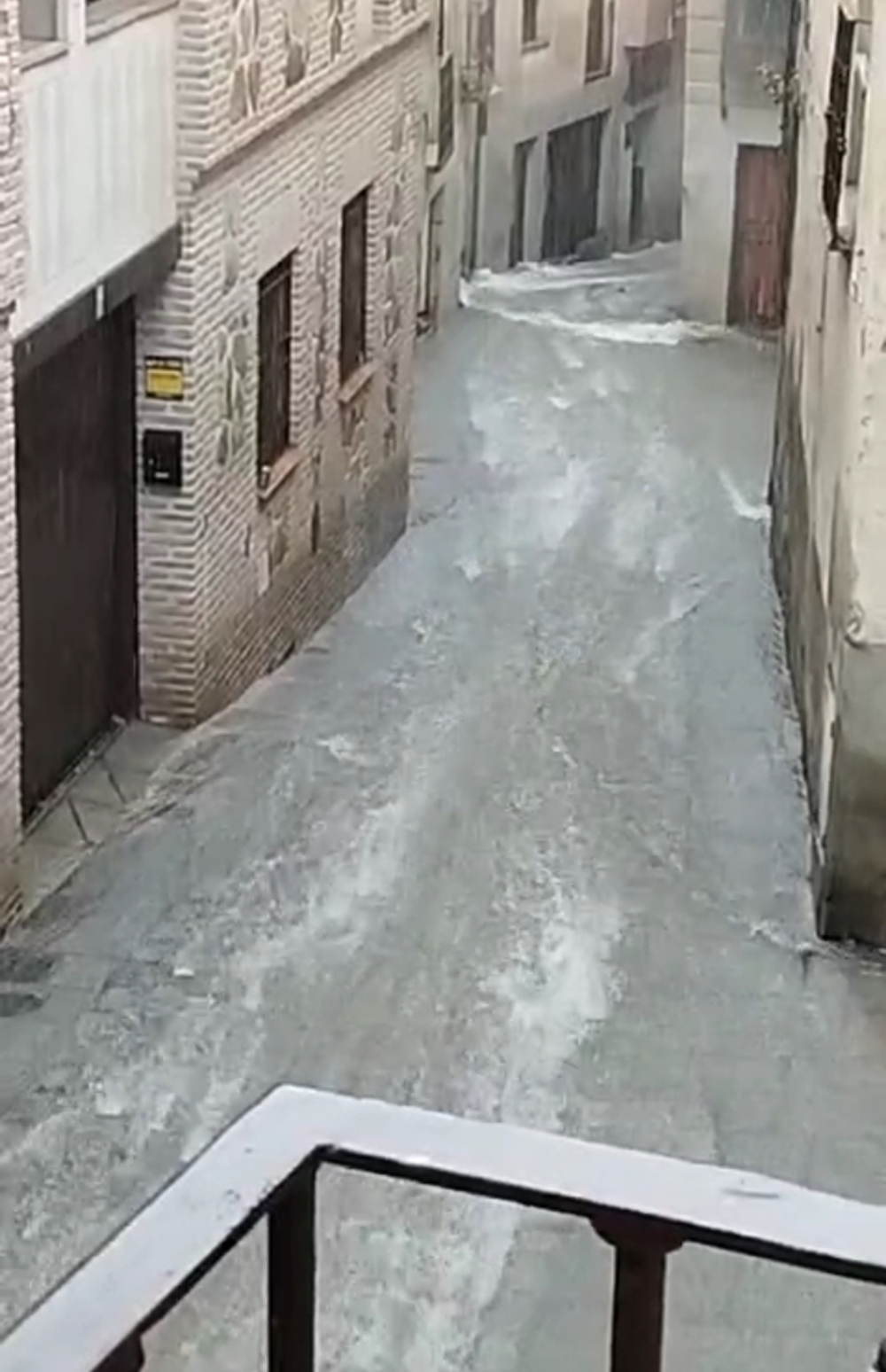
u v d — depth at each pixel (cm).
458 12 2386
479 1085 809
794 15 2094
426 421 1931
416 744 1165
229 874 984
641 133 3000
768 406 2064
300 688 1252
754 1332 637
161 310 1102
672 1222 185
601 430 1941
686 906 977
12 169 851
